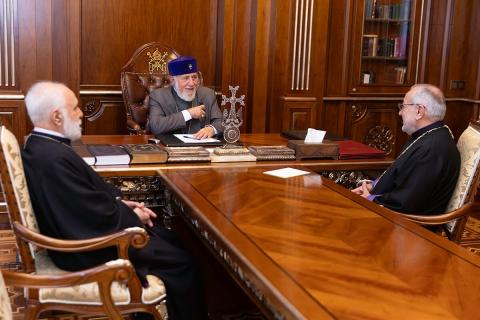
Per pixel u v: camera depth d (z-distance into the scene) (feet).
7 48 15.25
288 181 9.37
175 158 10.18
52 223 7.63
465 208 8.98
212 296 10.23
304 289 5.29
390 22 19.67
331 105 19.57
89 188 7.73
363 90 19.76
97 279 6.44
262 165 10.39
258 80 18.43
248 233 6.80
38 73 15.65
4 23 15.14
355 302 5.05
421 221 8.84
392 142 20.57
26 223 7.35
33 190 7.61
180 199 8.38
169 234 9.14
